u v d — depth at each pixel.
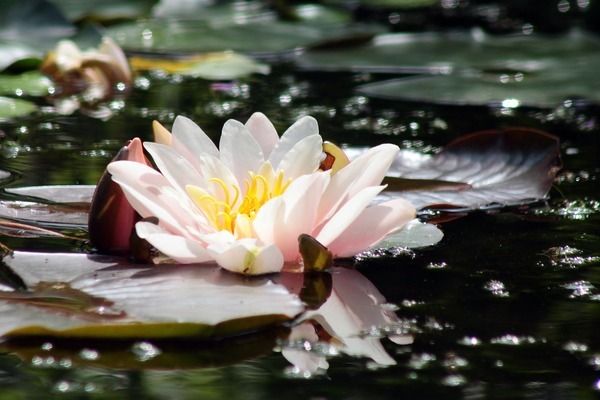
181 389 1.99
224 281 2.05
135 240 2.07
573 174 2.26
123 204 2.09
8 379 2.00
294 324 2.04
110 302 2.03
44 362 2.01
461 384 2.00
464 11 3.89
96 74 2.48
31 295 2.04
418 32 3.47
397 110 2.43
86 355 2.01
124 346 2.02
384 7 4.02
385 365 2.02
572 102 2.45
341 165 2.10
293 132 2.11
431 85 2.50
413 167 2.24
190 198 2.08
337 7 4.02
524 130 2.24
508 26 3.58
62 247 2.10
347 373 2.01
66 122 2.35
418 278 2.09
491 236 2.15
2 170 2.22
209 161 2.08
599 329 2.04
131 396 1.99
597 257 2.12
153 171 2.08
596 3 3.89
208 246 2.06
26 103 2.38
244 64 2.73
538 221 2.17
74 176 2.21
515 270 2.10
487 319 2.05
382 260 2.11
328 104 2.43
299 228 2.07
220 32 3.17
